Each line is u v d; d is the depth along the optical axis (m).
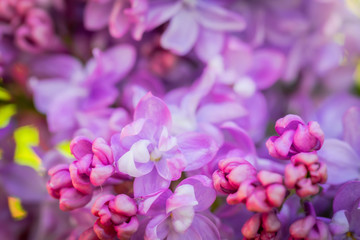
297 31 0.28
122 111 0.25
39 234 0.25
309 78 0.29
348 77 0.29
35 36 0.26
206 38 0.26
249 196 0.19
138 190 0.21
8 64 0.27
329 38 0.29
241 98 0.26
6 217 0.26
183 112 0.25
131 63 0.27
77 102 0.27
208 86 0.26
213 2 0.27
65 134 0.27
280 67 0.28
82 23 0.28
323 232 0.20
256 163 0.22
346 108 0.27
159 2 0.26
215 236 0.22
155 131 0.22
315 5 0.28
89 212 0.23
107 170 0.20
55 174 0.20
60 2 0.27
